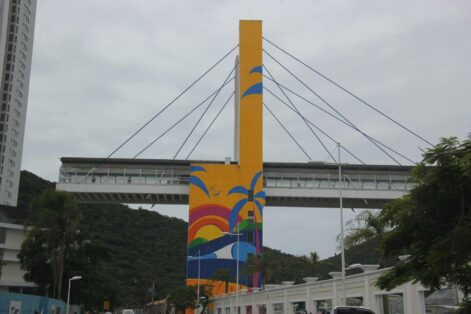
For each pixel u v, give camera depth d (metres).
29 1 138.38
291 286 51.19
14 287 81.31
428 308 26.97
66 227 57.78
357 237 36.88
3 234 80.56
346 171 92.38
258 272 76.81
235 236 86.25
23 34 135.25
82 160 92.12
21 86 133.25
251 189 88.06
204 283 85.12
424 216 12.45
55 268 57.19
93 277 71.88
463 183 11.77
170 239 181.62
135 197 90.25
